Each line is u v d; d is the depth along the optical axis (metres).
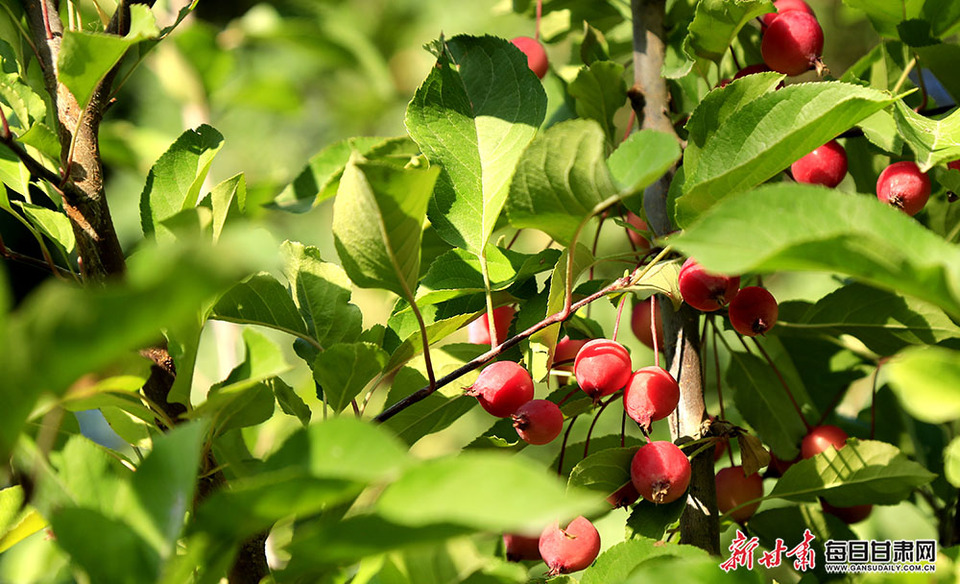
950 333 1.03
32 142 0.95
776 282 1.54
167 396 0.92
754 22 1.09
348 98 2.33
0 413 0.79
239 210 0.94
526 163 0.90
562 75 1.16
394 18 2.26
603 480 0.96
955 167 0.99
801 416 1.07
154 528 0.84
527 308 1.01
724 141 0.95
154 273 0.68
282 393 0.96
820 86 0.94
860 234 0.81
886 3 1.03
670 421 1.01
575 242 0.92
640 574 0.89
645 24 1.07
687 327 1.01
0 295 0.75
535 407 0.95
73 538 0.84
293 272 1.00
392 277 0.91
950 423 1.10
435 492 0.80
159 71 1.60
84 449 0.88
